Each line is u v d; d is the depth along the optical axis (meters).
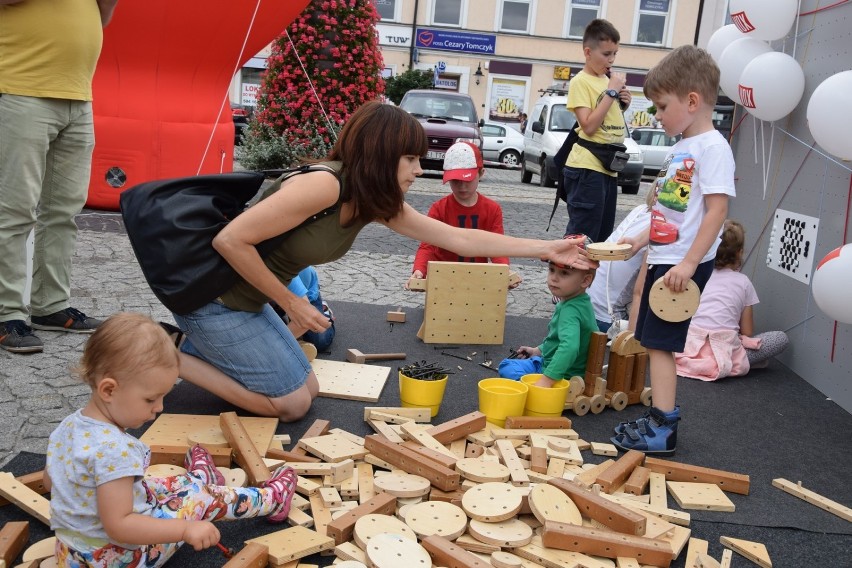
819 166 4.45
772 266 4.95
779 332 4.52
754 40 4.70
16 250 3.78
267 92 10.48
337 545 2.25
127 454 1.91
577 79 5.52
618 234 4.86
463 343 4.51
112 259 5.92
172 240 2.87
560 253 3.43
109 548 1.96
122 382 1.91
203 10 7.36
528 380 3.50
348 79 10.15
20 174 3.69
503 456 2.82
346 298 5.44
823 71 4.46
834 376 4.08
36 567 2.06
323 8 9.91
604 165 5.52
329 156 2.98
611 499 2.62
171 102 7.95
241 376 3.08
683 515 2.57
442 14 26.70
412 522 2.33
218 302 3.05
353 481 2.62
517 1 26.44
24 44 3.63
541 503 2.39
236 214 3.10
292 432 3.11
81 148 3.99
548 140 14.38
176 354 2.02
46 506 2.33
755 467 3.13
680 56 3.14
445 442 2.96
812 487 2.98
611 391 3.70
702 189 3.10
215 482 2.41
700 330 4.35
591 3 26.33
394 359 4.12
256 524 2.41
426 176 14.70
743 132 5.49
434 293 4.39
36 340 3.80
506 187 14.15
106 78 7.79
